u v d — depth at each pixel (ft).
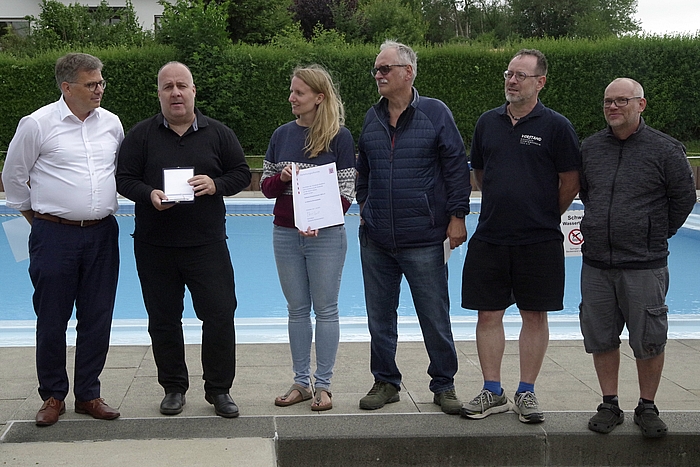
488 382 11.59
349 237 34.37
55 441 10.40
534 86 10.93
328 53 50.19
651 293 10.71
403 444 10.62
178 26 50.16
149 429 10.83
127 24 70.18
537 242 11.16
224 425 10.98
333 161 11.72
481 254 11.50
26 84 48.98
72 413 11.60
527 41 53.83
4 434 10.62
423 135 11.44
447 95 51.26
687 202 10.69
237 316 22.16
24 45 67.15
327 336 12.02
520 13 128.47
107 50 50.57
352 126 50.78
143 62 48.96
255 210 39.88
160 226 11.28
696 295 24.71
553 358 14.76
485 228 11.44
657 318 10.70
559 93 51.42
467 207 11.55
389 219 11.60
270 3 80.43
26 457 9.89
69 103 10.98
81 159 10.99
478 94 51.29
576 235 11.46
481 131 11.60
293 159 11.76
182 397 11.93
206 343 11.46
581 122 51.72
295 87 11.62
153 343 11.76
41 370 11.20
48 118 10.89
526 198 11.09
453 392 11.92
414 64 11.44
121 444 10.31
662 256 10.77
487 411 11.38
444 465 10.69
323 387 12.01
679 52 50.75
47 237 10.99
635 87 10.50
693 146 50.96
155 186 11.17
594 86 51.24
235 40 79.46
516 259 11.27
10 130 49.37
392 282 12.08
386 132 11.61
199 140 11.30
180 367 11.88
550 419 11.28
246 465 9.73
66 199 10.91
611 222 10.75
